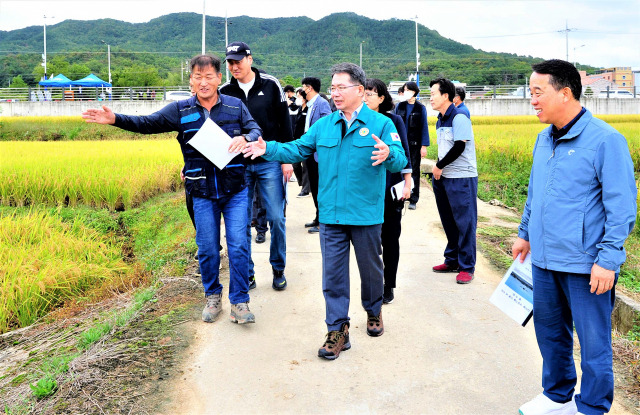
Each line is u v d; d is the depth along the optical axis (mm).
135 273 6680
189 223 8742
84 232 8266
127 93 39188
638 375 3338
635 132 18688
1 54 174500
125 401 3062
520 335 3969
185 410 2986
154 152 15008
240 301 4082
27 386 3412
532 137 17625
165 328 4070
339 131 3477
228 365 3496
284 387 3227
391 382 3285
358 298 4754
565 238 2568
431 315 4344
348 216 3479
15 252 6988
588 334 2562
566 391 2854
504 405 3041
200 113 3961
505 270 5547
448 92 4949
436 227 7414
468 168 4953
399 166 3361
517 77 84312
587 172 2512
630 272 5680
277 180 4680
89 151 15344
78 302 5879
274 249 4824
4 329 5516
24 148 16375
